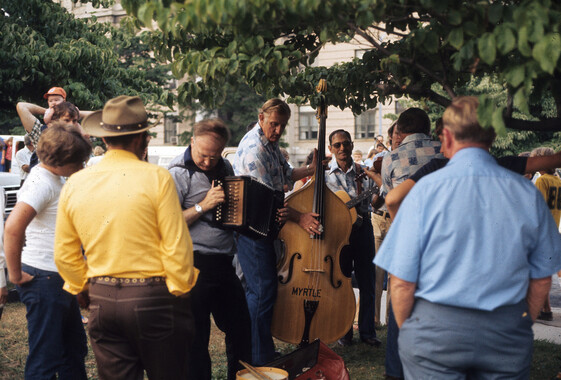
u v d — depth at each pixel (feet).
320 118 14.88
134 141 9.29
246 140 14.43
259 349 14.23
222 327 12.66
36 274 11.16
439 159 10.52
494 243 7.34
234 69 9.65
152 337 8.89
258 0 7.45
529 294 7.66
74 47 35.73
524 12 6.82
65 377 11.68
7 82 33.78
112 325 8.91
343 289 14.89
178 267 8.87
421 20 8.97
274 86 14.24
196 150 11.75
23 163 27.27
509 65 7.59
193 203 11.80
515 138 73.72
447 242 7.41
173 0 8.32
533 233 7.45
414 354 7.62
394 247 7.69
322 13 7.90
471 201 7.43
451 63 10.53
